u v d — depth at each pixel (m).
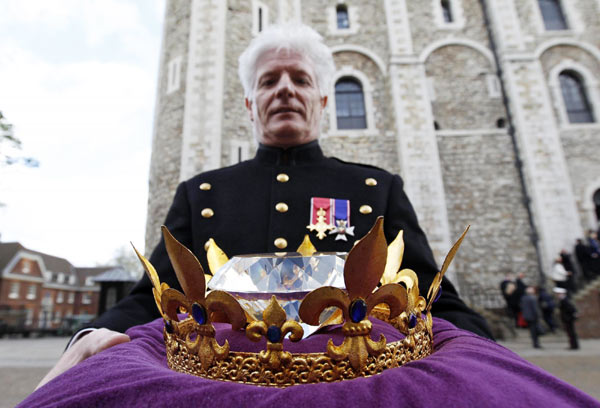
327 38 9.94
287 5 9.70
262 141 1.66
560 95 9.41
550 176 8.61
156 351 0.75
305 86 1.58
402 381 0.43
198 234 1.37
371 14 10.19
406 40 9.67
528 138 8.90
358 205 1.40
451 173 8.96
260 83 1.59
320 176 1.49
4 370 5.05
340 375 0.51
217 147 7.79
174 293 0.60
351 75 9.66
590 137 9.12
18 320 15.54
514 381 0.43
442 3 10.66
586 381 3.65
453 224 8.64
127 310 1.16
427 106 9.12
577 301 7.33
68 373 0.53
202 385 0.45
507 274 8.28
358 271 0.51
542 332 7.27
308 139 1.63
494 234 8.55
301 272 0.64
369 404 0.39
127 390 0.43
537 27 9.88
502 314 7.96
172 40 9.36
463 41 9.97
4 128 5.16
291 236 1.30
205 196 1.48
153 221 8.14
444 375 0.44
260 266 0.66
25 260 28.98
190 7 9.03
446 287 1.22
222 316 0.65
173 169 8.05
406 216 1.41
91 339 0.80
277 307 0.52
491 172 8.97
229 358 0.54
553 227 8.29
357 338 0.52
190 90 8.19
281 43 1.57
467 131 9.23
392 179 1.55
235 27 8.75
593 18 10.09
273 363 0.50
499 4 9.90
